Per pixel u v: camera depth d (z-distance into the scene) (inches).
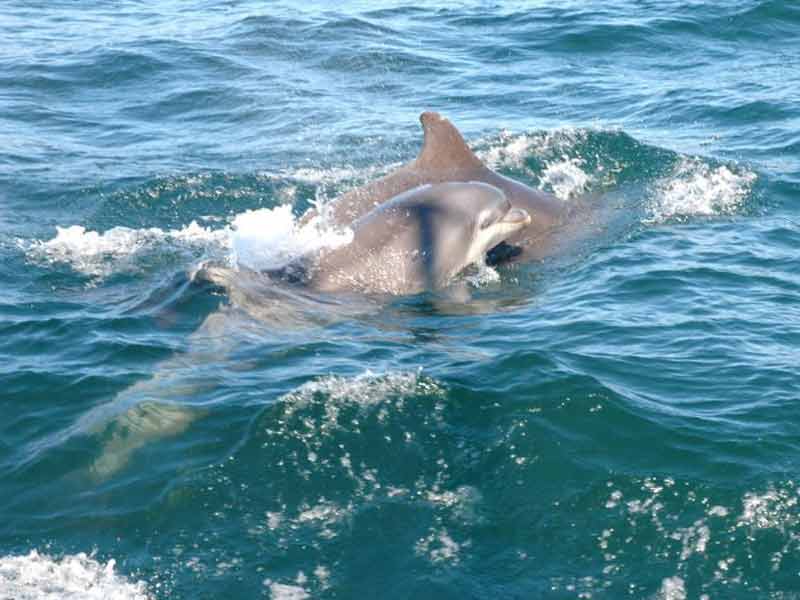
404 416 402.3
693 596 320.8
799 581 326.0
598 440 388.2
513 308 511.8
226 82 927.7
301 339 469.1
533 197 631.8
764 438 387.5
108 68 957.8
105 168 724.0
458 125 819.4
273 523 351.3
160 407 410.0
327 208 609.3
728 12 1063.0
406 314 507.2
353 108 867.4
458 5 1178.0
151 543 343.9
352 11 1162.6
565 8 1128.2
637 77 932.0
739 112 821.9
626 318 490.0
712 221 619.8
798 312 496.1
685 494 360.8
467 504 358.3
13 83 918.4
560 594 321.4
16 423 407.8
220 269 514.6
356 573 330.3
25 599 319.6
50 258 573.6
